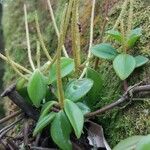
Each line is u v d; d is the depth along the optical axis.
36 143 0.18
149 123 0.16
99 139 0.18
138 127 0.16
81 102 0.18
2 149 0.18
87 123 0.18
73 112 0.16
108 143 0.18
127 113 0.17
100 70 0.20
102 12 0.25
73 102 0.17
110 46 0.18
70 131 0.16
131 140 0.14
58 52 0.16
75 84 0.17
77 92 0.17
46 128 0.18
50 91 0.18
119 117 0.17
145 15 0.20
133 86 0.16
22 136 0.19
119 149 0.14
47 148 0.17
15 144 0.18
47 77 0.18
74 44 0.18
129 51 0.19
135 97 0.17
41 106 0.18
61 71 0.18
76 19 0.18
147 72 0.17
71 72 0.19
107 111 0.18
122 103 0.17
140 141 0.13
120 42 0.18
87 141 0.18
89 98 0.18
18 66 0.19
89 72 0.18
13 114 0.19
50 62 0.19
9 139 0.18
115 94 0.18
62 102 0.16
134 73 0.18
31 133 0.19
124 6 0.19
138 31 0.18
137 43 0.18
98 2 0.26
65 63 0.18
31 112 0.18
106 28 0.22
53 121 0.16
